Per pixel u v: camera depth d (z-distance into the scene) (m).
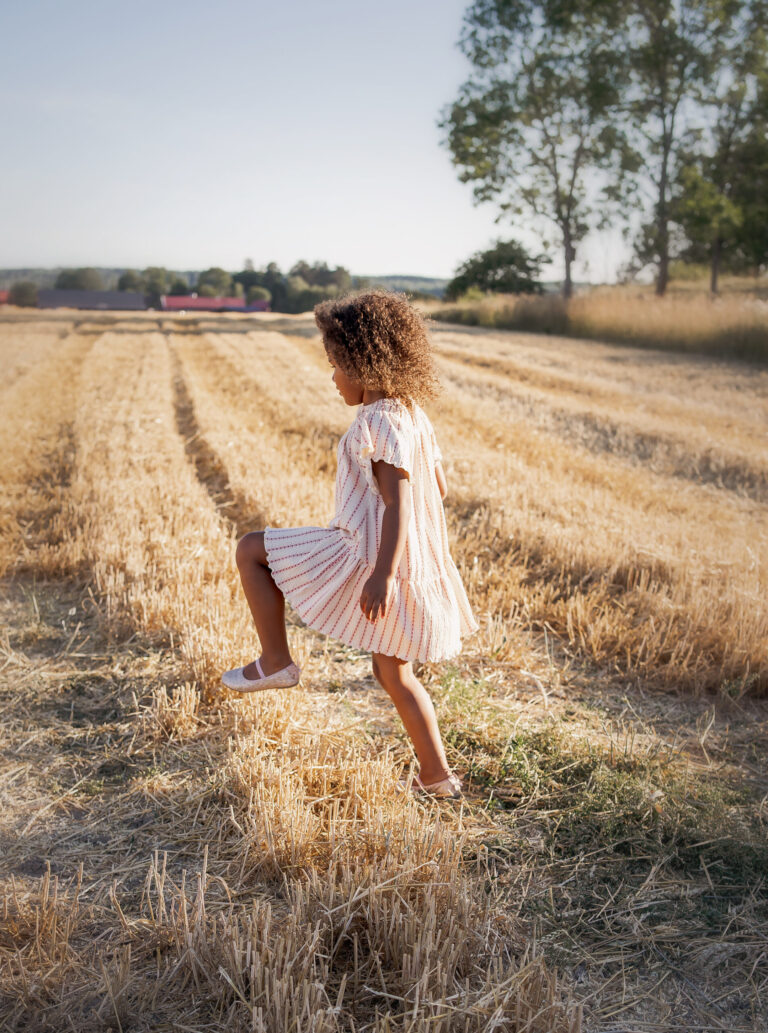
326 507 6.67
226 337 26.83
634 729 3.58
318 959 2.14
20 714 3.59
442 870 2.41
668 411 12.73
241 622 4.28
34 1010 1.98
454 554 5.77
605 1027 2.00
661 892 2.49
